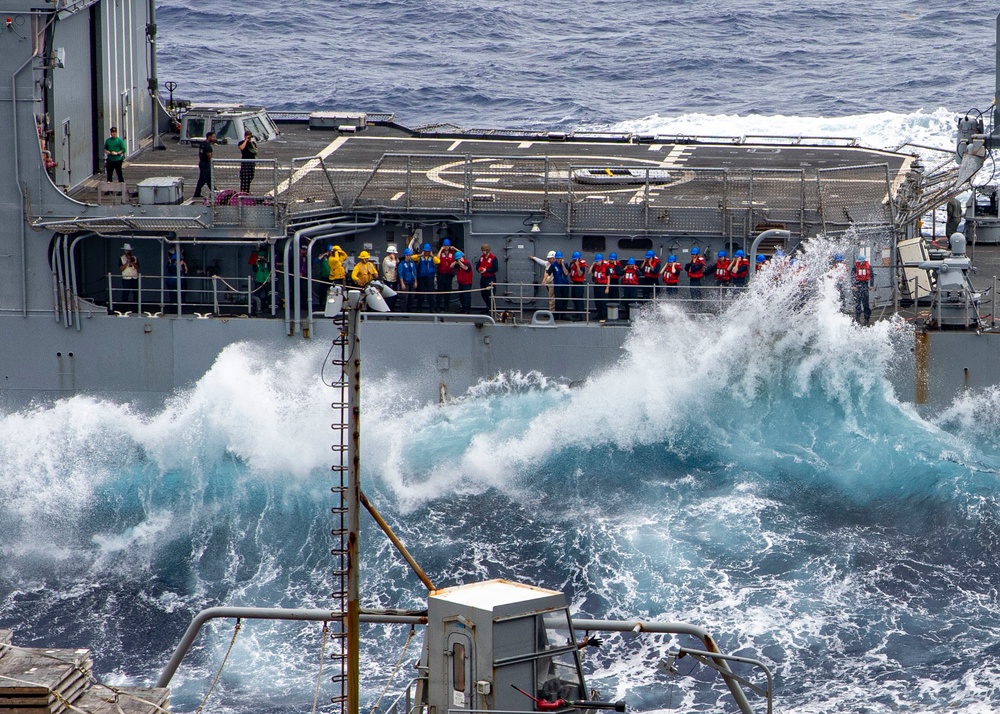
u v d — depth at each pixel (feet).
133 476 368.89
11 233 371.76
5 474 370.32
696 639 294.25
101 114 435.53
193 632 202.28
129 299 388.57
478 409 370.32
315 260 394.73
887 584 313.94
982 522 334.44
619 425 368.48
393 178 423.23
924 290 396.16
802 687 277.44
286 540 340.80
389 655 288.71
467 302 386.11
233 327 371.97
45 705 183.52
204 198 384.27
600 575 319.88
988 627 296.10
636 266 375.04
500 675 186.91
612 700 273.75
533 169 449.48
